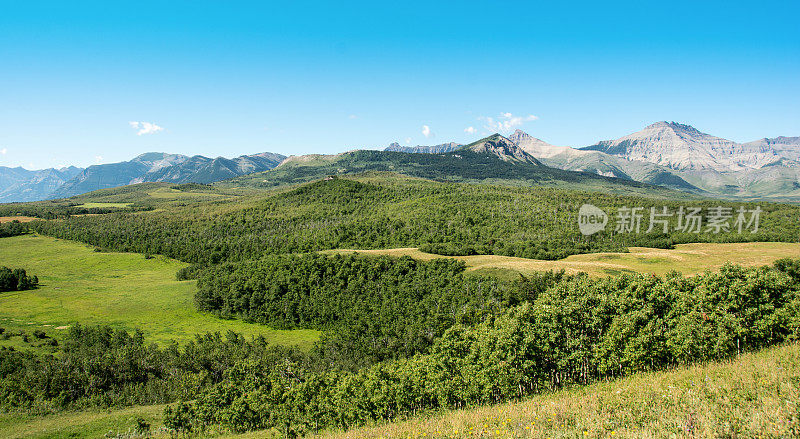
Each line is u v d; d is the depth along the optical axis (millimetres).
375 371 40188
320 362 79312
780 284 40844
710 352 33312
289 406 41312
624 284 50094
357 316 99062
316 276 114312
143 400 61281
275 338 100062
